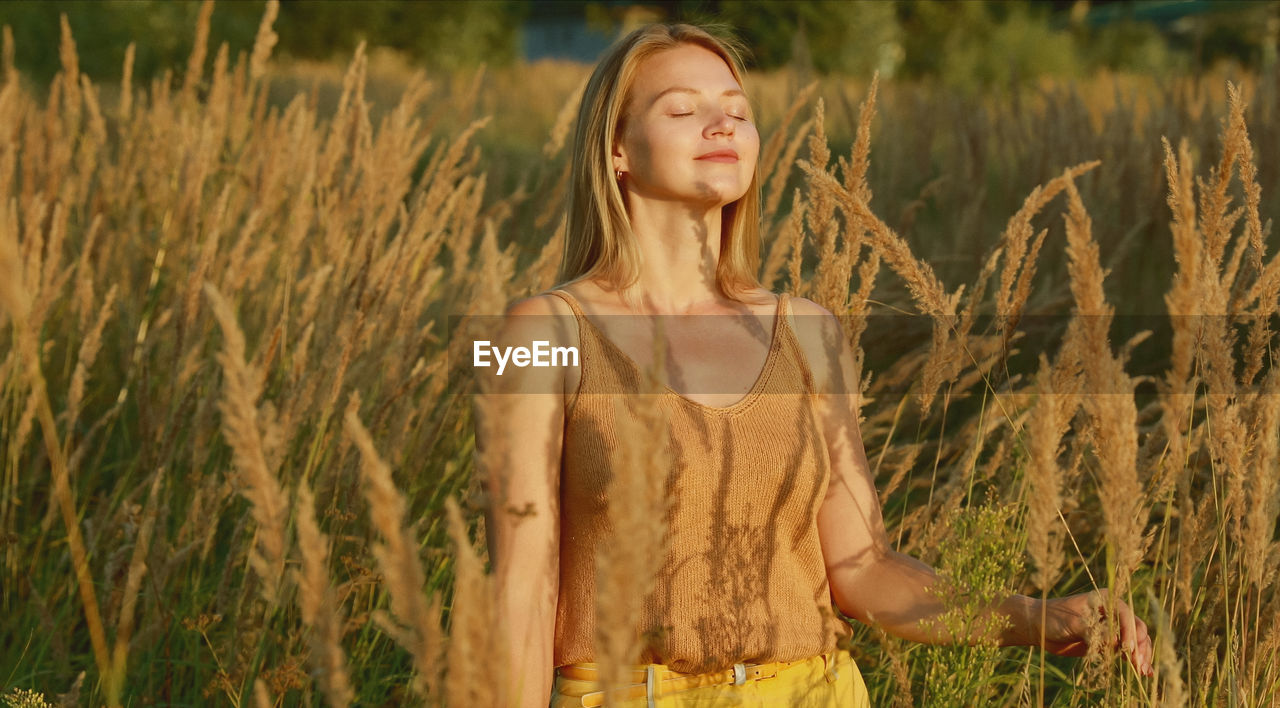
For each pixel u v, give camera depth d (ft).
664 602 5.23
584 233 6.06
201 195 12.37
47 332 11.35
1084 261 3.82
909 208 13.39
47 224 11.86
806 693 5.46
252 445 3.20
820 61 56.54
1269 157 15.16
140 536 6.18
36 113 14.75
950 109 18.72
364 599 7.50
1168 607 5.74
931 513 7.39
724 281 6.18
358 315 7.84
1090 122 17.48
